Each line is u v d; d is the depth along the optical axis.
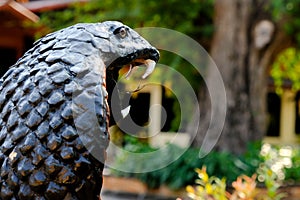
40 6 11.45
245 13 13.50
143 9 14.10
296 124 21.36
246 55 13.59
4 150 1.87
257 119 13.52
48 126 1.83
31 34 7.51
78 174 1.83
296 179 11.55
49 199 1.83
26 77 1.92
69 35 1.99
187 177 11.76
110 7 14.01
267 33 13.34
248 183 5.10
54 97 1.85
